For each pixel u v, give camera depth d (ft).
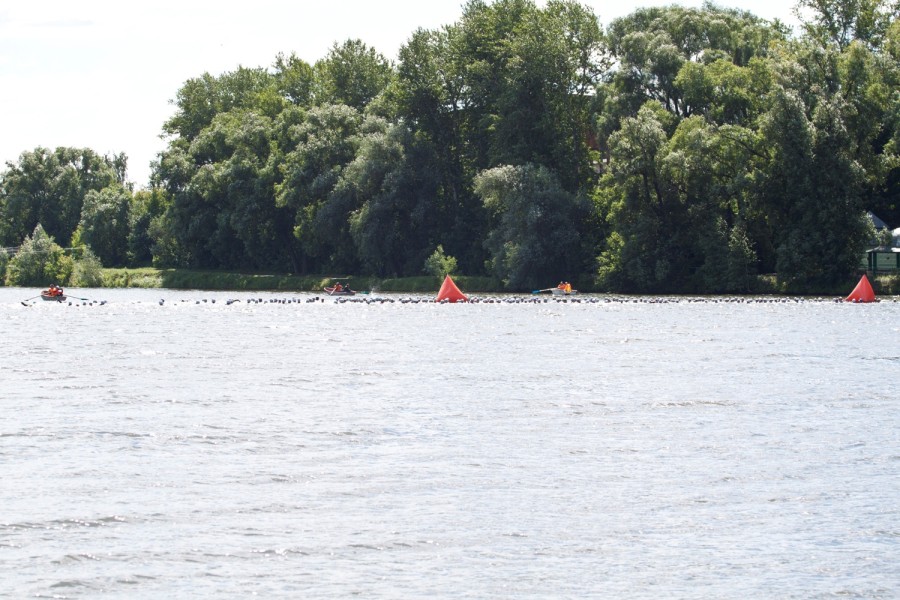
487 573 126.00
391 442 196.34
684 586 122.42
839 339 398.21
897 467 173.99
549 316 547.49
